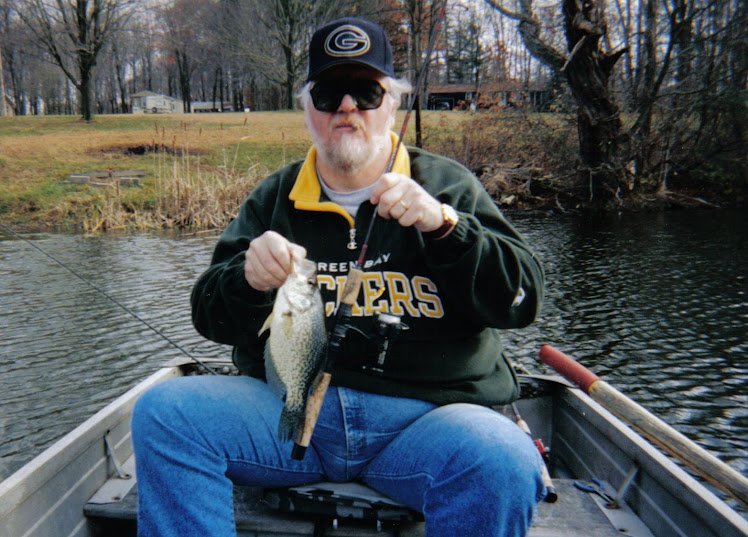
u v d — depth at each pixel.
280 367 2.04
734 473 2.36
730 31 20.14
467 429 1.94
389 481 2.13
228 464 2.14
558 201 20.55
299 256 2.08
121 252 12.91
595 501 2.54
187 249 13.22
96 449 2.68
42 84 68.38
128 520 2.56
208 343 7.32
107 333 7.70
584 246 13.86
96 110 77.38
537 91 24.66
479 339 2.34
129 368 6.60
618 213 19.52
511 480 1.84
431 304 2.28
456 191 2.38
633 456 2.55
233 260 2.33
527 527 1.90
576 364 3.42
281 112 38.38
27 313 8.48
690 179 22.20
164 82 88.69
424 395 2.26
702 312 8.73
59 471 2.38
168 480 1.99
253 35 42.81
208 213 16.44
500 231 2.34
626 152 20.33
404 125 2.45
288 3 39.78
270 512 2.37
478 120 22.16
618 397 3.07
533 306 2.25
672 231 15.80
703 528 2.08
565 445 3.35
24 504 2.17
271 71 42.91
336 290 2.37
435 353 2.27
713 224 16.89
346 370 2.26
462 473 1.88
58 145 24.50
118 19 32.38
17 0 33.56
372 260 2.35
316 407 2.03
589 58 19.06
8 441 5.11
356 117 2.31
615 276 10.93
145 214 16.83
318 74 2.30
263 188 2.61
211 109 71.44
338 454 2.23
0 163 21.66
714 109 21.52
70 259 12.21
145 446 2.01
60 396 5.93
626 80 22.12
